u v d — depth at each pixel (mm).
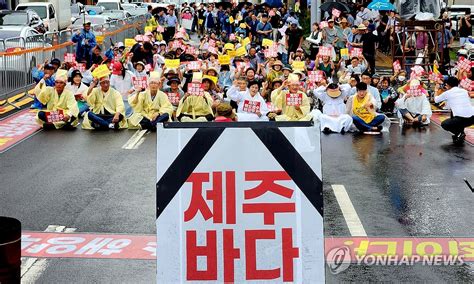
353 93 16953
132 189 11305
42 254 8352
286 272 4617
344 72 19812
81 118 17875
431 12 25266
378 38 27906
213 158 4648
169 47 26516
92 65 22812
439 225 9516
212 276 4637
